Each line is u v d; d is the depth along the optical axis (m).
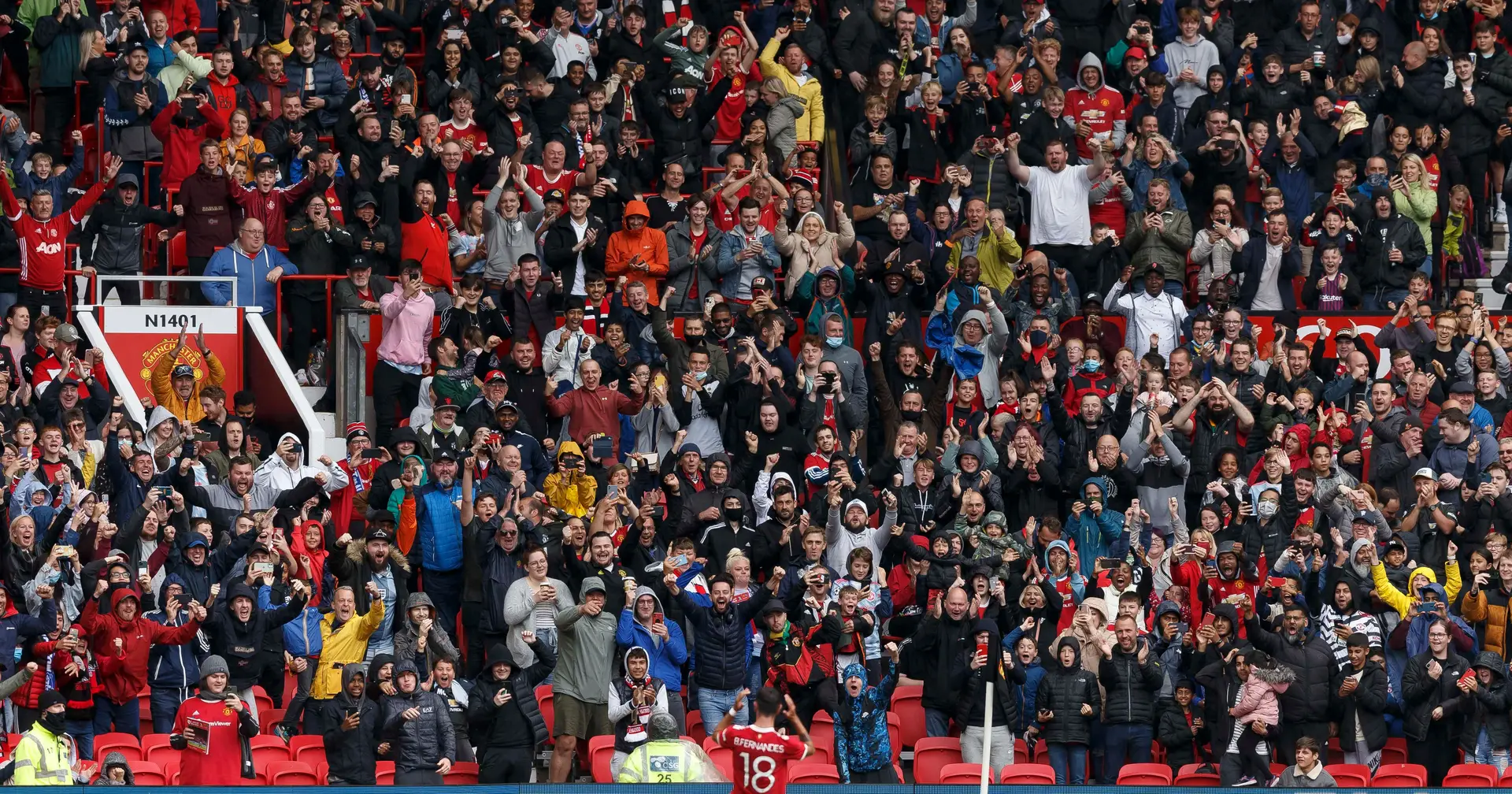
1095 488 71.06
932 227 84.69
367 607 65.81
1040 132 88.44
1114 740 63.19
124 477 67.81
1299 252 84.94
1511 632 67.06
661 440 75.69
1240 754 62.56
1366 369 78.44
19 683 59.88
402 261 80.56
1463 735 63.50
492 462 71.81
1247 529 70.19
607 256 81.38
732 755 61.50
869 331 80.19
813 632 63.91
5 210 82.88
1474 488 73.31
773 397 74.00
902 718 66.75
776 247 81.44
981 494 71.62
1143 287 82.31
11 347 75.12
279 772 60.19
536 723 60.81
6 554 65.12
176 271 82.44
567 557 66.38
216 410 72.94
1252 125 87.56
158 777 59.34
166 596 63.09
